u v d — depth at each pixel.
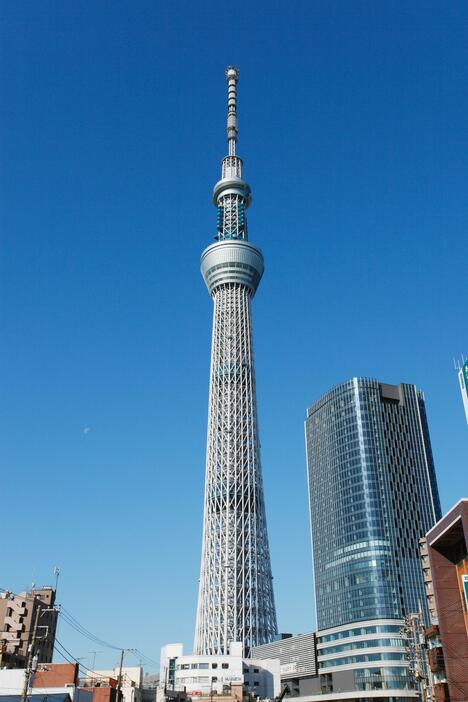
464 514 79.19
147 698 199.62
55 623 193.62
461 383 90.88
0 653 150.50
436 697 94.12
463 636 85.62
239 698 183.12
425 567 151.00
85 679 180.12
